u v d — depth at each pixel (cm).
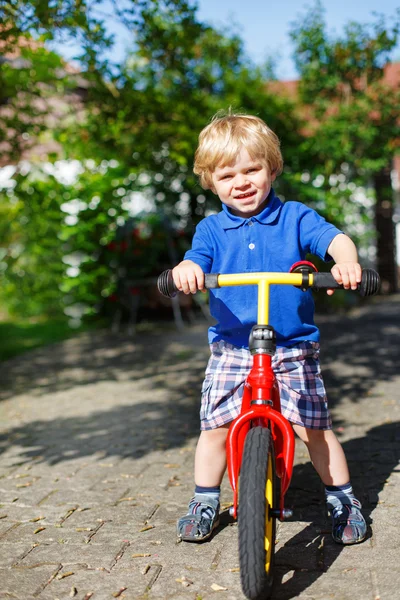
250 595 192
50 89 674
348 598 211
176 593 219
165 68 643
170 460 370
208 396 256
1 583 229
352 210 1116
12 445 416
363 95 1084
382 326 900
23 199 723
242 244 248
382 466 341
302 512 284
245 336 251
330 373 599
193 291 220
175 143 804
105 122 720
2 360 747
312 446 261
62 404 529
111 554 251
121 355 750
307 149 1102
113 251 959
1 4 462
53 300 1088
